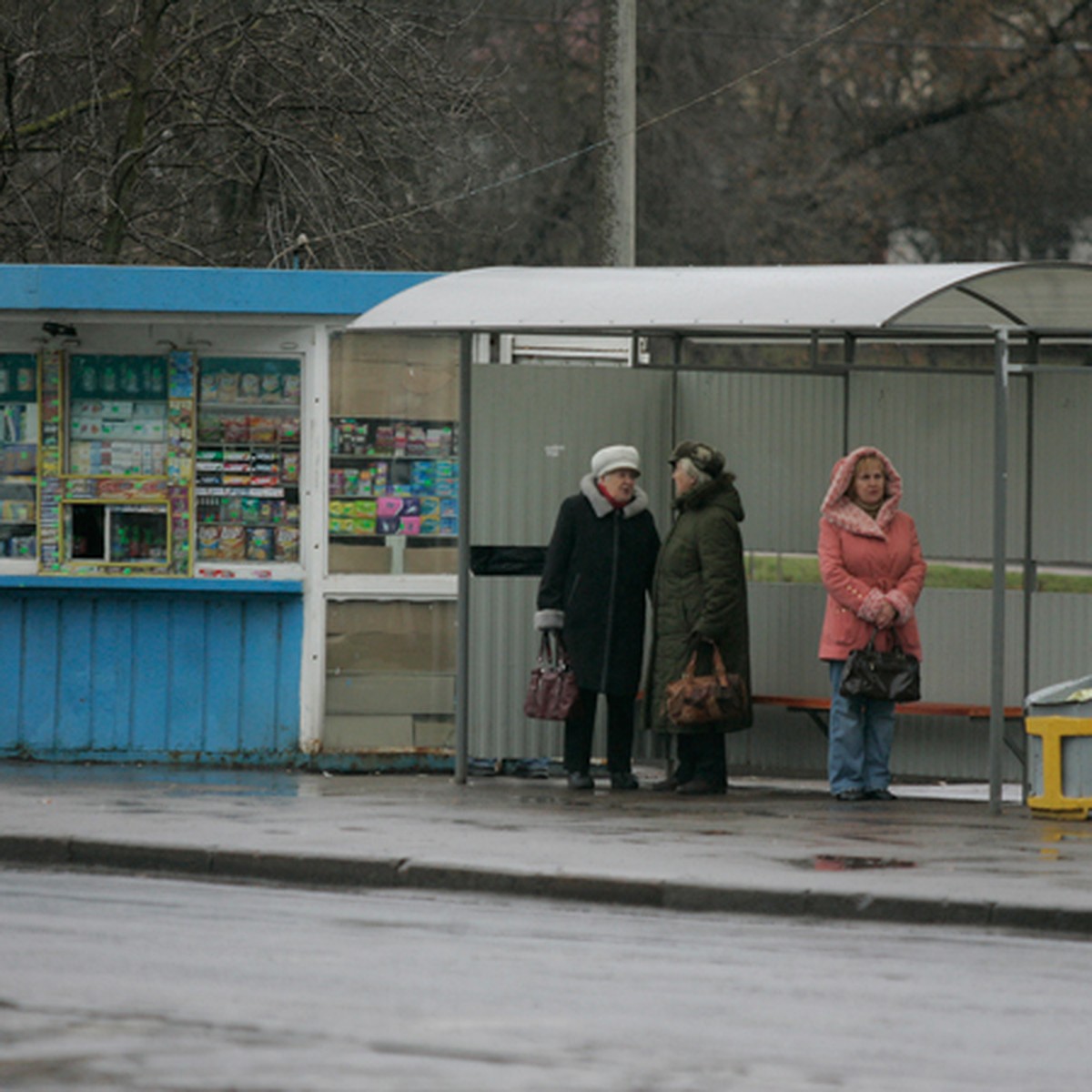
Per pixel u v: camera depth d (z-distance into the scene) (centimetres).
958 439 4009
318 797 3644
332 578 4134
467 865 2866
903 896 2691
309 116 6556
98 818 3253
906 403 4031
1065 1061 1897
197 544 4153
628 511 3881
